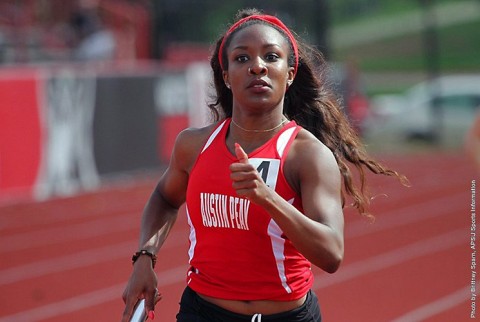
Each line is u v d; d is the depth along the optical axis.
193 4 61.06
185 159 9.14
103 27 57.12
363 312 18.97
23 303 20.03
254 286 8.42
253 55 8.39
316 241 7.68
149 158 42.97
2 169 34.47
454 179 43.69
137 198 36.94
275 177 8.23
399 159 53.72
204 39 69.00
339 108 9.60
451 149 59.03
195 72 46.56
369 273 22.55
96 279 22.38
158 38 56.88
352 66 58.56
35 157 35.94
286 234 7.74
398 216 31.72
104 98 39.97
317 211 8.00
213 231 8.50
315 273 22.48
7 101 34.56
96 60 52.22
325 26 53.50
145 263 9.31
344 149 9.59
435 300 19.91
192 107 46.25
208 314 8.69
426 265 23.45
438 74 68.00
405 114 60.62
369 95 96.56
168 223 9.69
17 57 48.31
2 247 26.77
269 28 8.53
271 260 8.34
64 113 37.50
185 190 9.54
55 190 37.06
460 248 25.66
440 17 123.00
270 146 8.35
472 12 123.38
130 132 41.66
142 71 42.69
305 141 8.34
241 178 7.40
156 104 43.44
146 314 9.10
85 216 32.53
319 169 8.17
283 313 8.50
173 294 20.38
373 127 60.78
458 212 32.62
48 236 28.58
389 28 124.62
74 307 19.70
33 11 55.72
